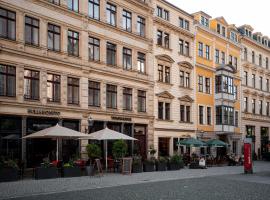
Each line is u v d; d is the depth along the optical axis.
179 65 40.50
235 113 50.88
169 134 38.22
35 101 25.34
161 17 38.34
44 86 25.97
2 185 17.70
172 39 39.84
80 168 22.83
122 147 25.58
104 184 18.92
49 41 26.89
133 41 34.50
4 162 19.67
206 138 43.91
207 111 44.84
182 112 40.75
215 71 46.38
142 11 35.94
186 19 42.16
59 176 22.34
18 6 24.67
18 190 16.06
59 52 27.34
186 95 40.84
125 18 34.06
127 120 33.03
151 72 36.44
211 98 45.59
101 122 30.66
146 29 36.38
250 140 29.30
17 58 24.36
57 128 22.58
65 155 27.09
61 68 27.27
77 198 14.14
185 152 40.25
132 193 15.73
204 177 24.16
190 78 42.28
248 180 22.48
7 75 23.91
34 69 25.48
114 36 32.38
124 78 33.03
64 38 27.75
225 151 47.56
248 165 28.38
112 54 32.41
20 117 24.31
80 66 28.73
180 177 23.64
